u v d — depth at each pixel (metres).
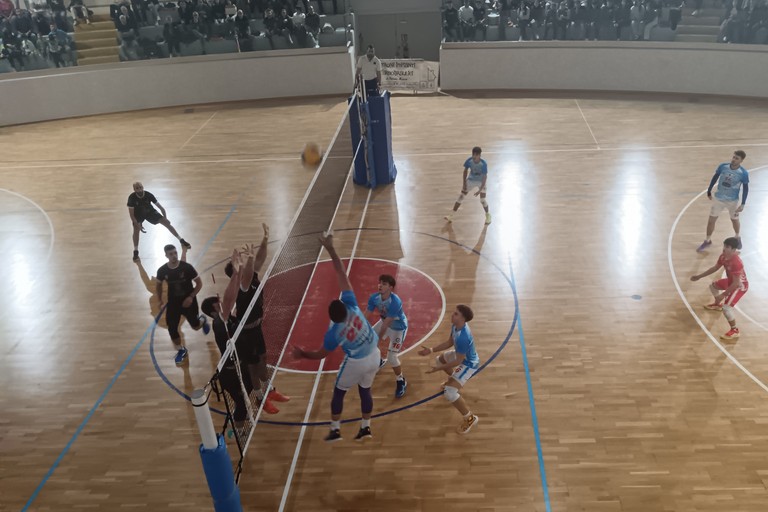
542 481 6.62
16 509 6.66
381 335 7.34
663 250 10.98
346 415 7.69
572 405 7.65
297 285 10.42
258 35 21.25
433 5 23.83
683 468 6.70
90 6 21.19
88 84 20.58
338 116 19.17
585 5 19.83
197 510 6.56
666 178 13.78
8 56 19.84
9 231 13.01
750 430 7.15
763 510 6.18
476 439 7.21
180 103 21.45
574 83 20.62
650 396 7.73
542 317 9.34
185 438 7.53
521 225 12.07
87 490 6.86
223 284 10.71
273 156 16.31
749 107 18.22
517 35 20.56
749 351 8.42
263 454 7.14
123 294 10.62
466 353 7.00
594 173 14.21
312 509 6.43
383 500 6.49
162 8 20.95
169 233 12.56
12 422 7.91
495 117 18.41
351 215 12.84
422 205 13.12
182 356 8.91
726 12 19.19
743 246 10.95
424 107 19.73
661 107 18.61
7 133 19.52
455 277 10.47
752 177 13.52
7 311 10.32
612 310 9.41
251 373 7.43
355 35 22.94
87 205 14.06
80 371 8.80
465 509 6.34
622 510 6.25
